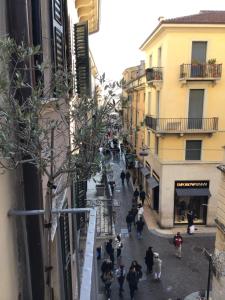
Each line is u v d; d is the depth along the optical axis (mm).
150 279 14500
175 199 20875
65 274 5262
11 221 2855
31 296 3100
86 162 2365
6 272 2668
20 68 2570
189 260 16422
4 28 2824
